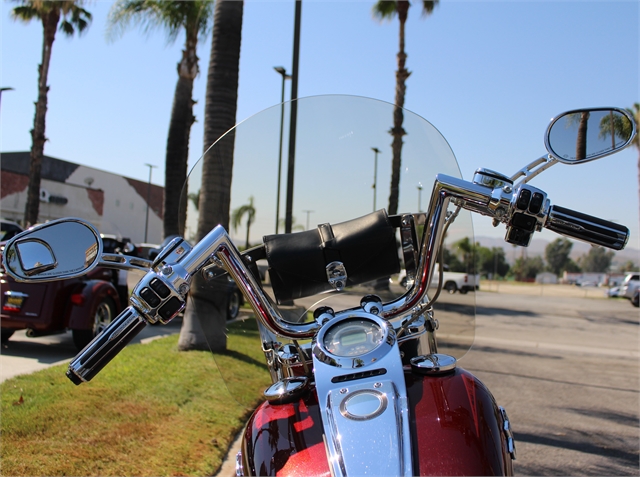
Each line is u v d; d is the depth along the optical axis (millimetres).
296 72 8281
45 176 34781
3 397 4641
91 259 1483
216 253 1535
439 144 2143
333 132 2238
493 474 1233
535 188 1394
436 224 1589
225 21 6625
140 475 3303
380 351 1354
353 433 1188
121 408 4473
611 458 4105
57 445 3693
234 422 4277
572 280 69188
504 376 7113
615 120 1626
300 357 1655
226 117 6551
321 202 2217
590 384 6715
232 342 2365
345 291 2225
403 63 18141
